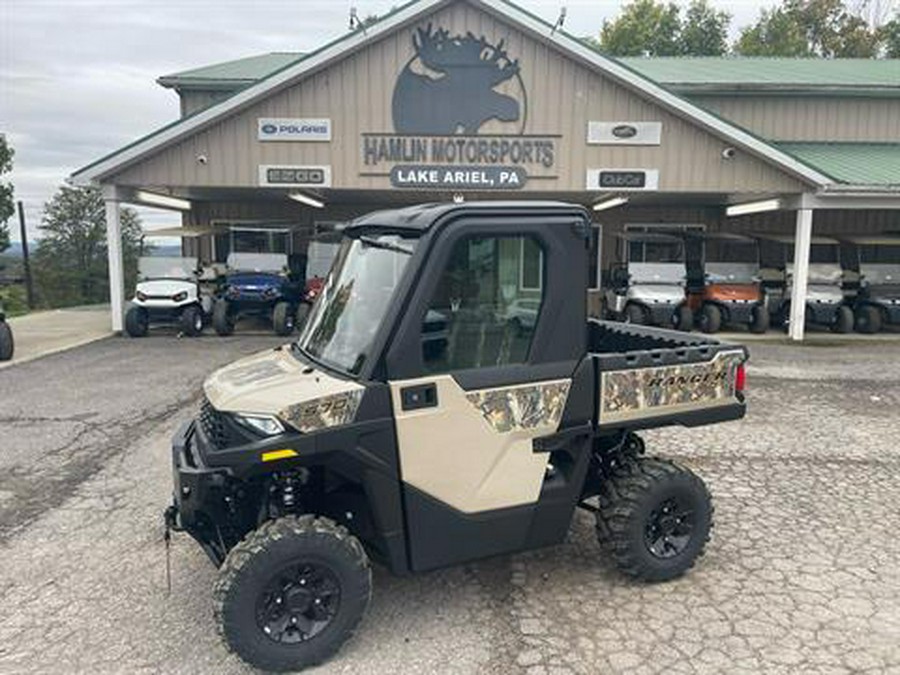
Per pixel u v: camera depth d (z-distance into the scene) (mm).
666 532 4309
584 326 3834
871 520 5281
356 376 3459
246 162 14406
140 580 4336
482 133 14375
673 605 4023
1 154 38969
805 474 6320
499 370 3645
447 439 3551
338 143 14352
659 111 14391
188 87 19625
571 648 3592
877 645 3633
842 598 4109
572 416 3834
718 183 14633
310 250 16406
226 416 3377
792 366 12109
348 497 3779
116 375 10922
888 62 23656
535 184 14555
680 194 15938
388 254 3693
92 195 62531
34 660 3521
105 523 5199
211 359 12438
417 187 14531
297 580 3408
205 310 16250
